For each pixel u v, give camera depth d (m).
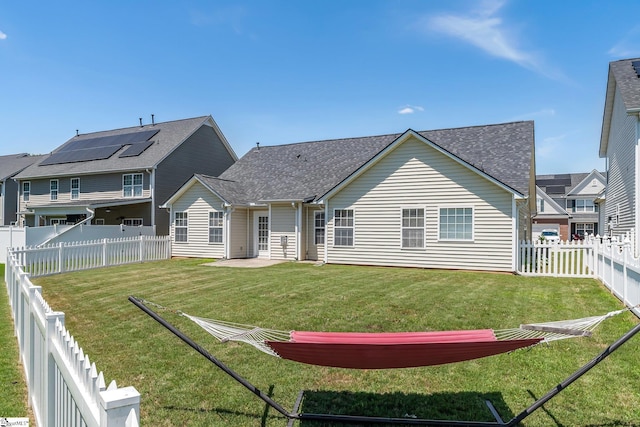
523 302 8.05
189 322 6.60
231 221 18.31
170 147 23.67
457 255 13.82
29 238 17.09
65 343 2.70
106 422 1.74
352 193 15.52
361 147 20.31
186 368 4.75
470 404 3.94
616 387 4.20
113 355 5.15
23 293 4.97
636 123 13.49
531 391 4.16
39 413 3.59
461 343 3.34
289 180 19.47
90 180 24.97
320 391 4.24
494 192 13.30
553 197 43.78
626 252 7.73
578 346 5.35
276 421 3.65
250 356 5.12
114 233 19.20
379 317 6.88
